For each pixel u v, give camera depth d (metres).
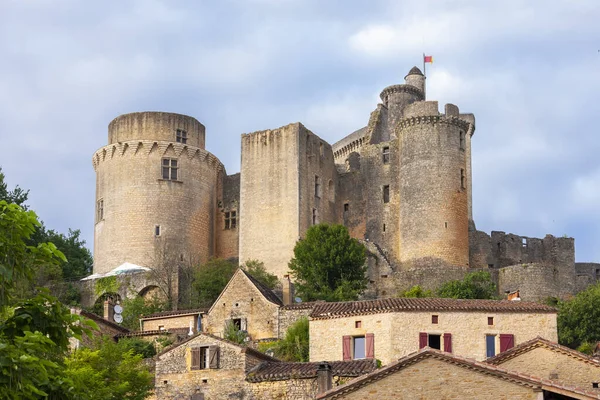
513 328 59.91
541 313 60.31
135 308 89.88
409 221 103.75
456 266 101.19
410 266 102.44
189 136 110.44
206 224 110.25
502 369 36.66
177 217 107.19
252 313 72.69
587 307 77.25
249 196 106.25
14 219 28.48
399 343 58.88
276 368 54.66
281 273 102.06
